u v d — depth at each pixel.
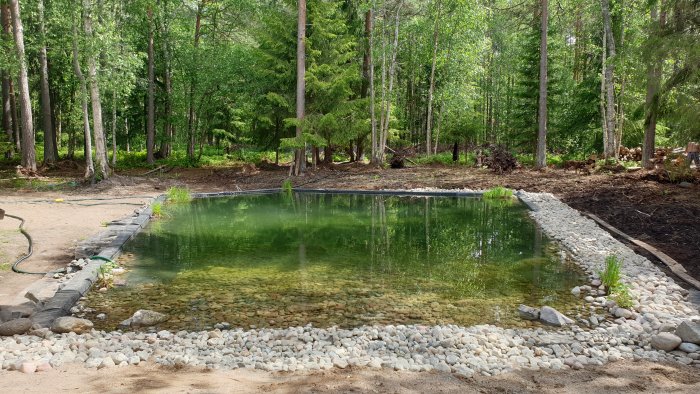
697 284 5.42
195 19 25.67
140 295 5.44
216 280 6.01
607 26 15.59
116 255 7.13
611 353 3.80
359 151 22.80
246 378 3.23
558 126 20.97
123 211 10.93
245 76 20.14
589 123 19.72
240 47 22.22
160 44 22.91
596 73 18.94
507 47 27.50
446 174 17.58
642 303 5.00
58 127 30.11
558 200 11.99
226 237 8.65
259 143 21.36
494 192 13.32
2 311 4.48
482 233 8.95
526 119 21.31
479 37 22.11
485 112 29.73
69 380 3.14
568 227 8.92
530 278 6.10
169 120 23.39
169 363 3.53
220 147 30.58
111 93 19.50
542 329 4.40
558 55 23.08
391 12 20.95
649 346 3.95
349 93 19.33
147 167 21.30
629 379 3.30
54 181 15.60
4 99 21.67
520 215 10.77
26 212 10.30
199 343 3.99
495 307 5.05
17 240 7.76
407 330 4.27
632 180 12.94
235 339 4.13
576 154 21.75
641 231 8.30
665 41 10.23
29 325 4.24
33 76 21.41
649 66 10.84
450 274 6.29
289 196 14.42
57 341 3.97
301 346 3.91
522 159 21.69
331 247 7.87
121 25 19.58
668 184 11.97
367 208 12.13
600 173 15.04
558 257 7.12
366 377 3.28
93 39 14.35
